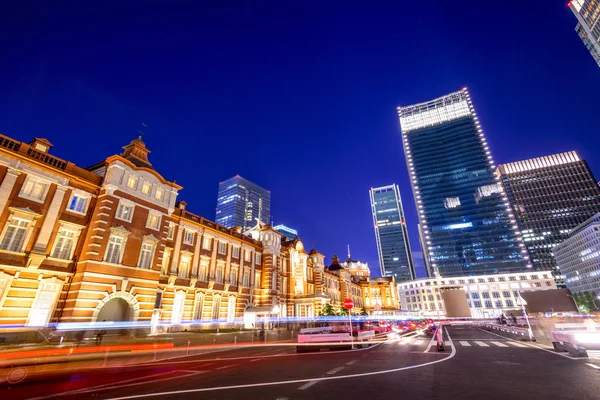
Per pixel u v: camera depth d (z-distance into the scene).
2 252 20.66
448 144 184.25
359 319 67.00
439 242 163.62
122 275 26.34
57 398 8.88
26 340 19.94
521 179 175.25
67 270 23.91
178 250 33.91
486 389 9.08
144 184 30.39
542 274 124.38
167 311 31.11
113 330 24.33
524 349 19.11
